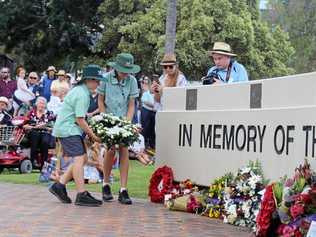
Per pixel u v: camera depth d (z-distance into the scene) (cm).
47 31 2892
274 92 919
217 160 1016
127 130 1038
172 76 1183
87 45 2920
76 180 1026
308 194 768
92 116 1107
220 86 1026
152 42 2525
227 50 1062
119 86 1077
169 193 1069
